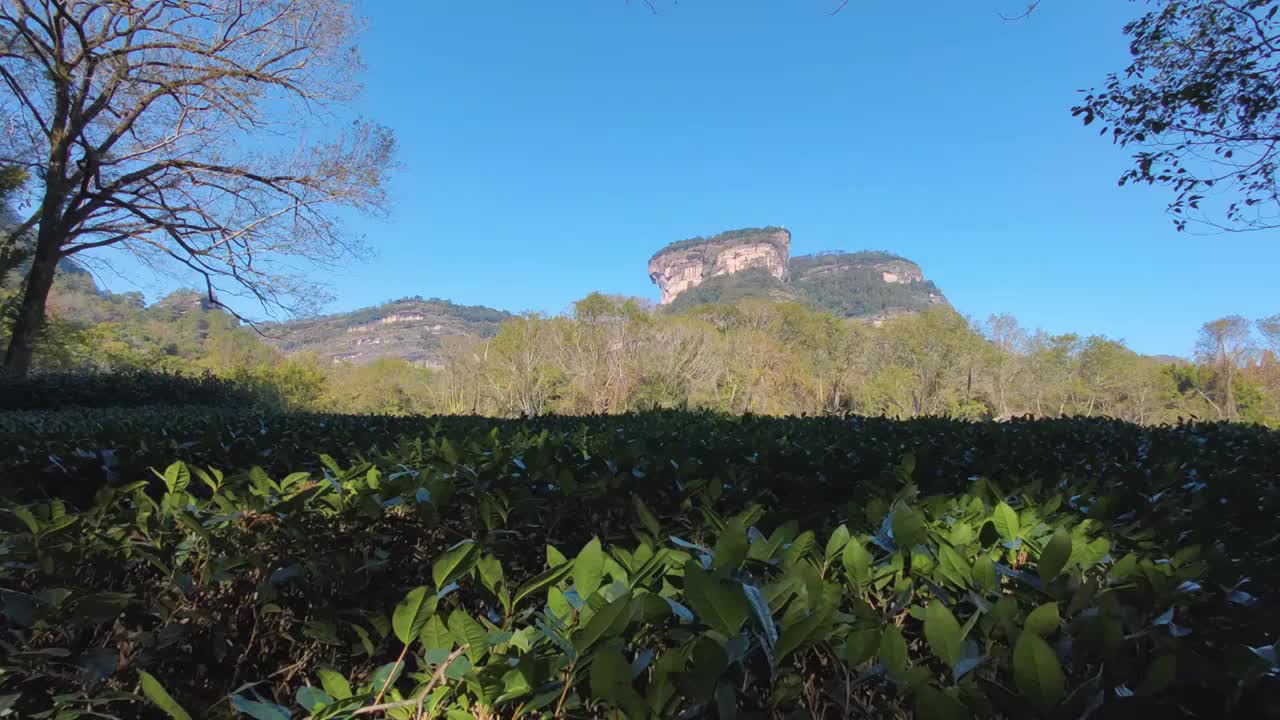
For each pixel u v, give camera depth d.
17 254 15.95
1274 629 1.31
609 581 1.42
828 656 1.32
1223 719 1.07
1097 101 6.51
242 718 1.59
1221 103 6.00
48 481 2.73
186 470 2.17
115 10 15.55
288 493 2.19
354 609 1.75
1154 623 1.20
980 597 1.37
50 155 15.88
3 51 14.19
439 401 34.69
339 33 16.95
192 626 1.70
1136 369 44.12
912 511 1.61
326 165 17.80
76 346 24.86
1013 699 1.01
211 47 16.38
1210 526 2.01
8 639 1.56
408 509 2.18
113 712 1.57
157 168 17.41
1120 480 3.04
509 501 2.30
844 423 6.32
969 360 42.03
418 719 1.12
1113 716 0.96
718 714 1.06
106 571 1.77
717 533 1.83
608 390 33.94
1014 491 2.55
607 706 1.13
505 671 1.13
